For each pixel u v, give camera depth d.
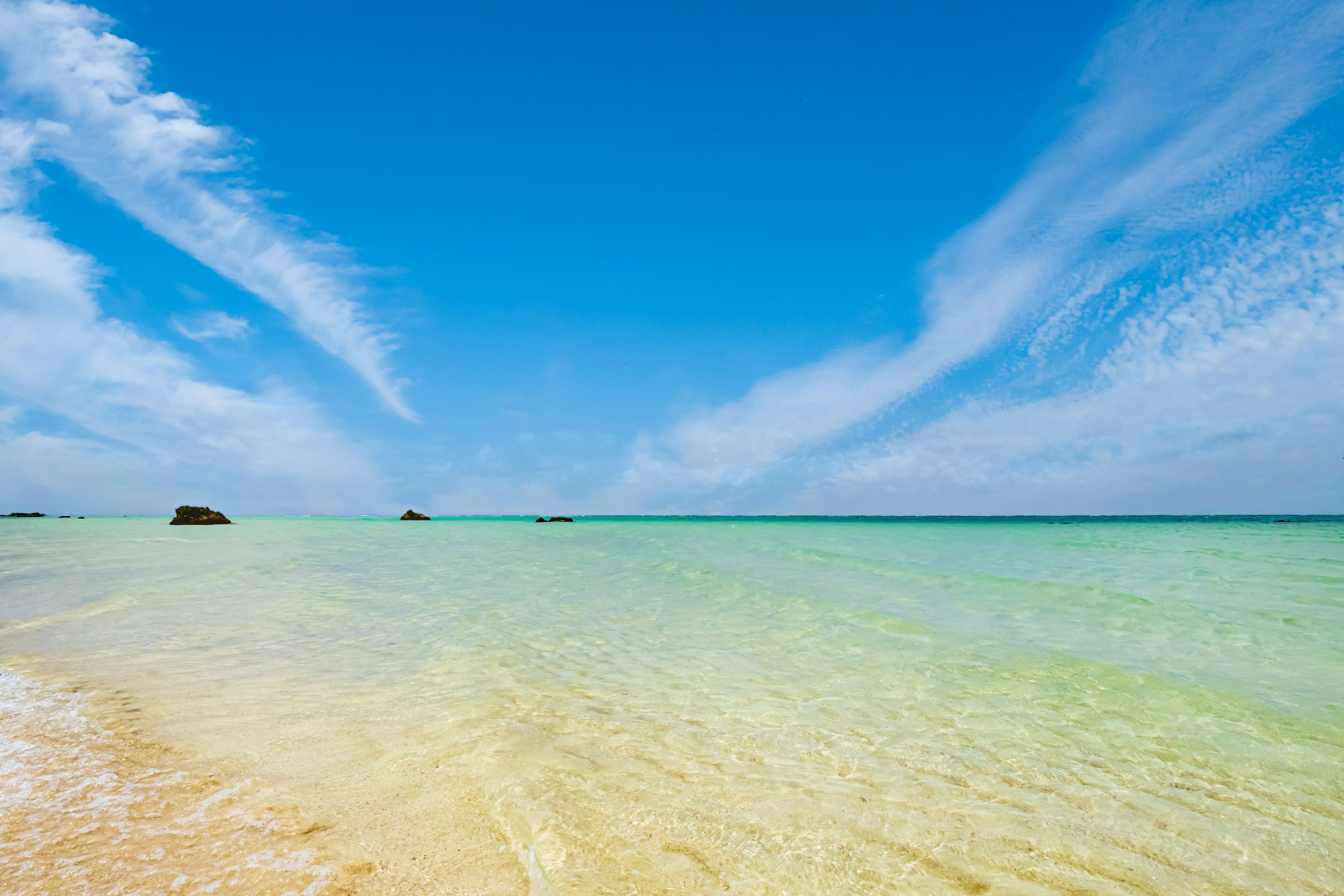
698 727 5.46
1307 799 4.23
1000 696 6.38
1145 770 4.68
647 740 5.14
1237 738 5.31
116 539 28.72
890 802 4.12
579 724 5.48
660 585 13.97
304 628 9.52
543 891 2.95
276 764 4.45
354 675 6.96
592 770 4.51
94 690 6.21
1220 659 7.71
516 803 3.91
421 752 4.75
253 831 3.44
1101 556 19.80
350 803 3.86
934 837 3.69
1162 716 5.81
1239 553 20.50
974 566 16.95
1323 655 7.86
